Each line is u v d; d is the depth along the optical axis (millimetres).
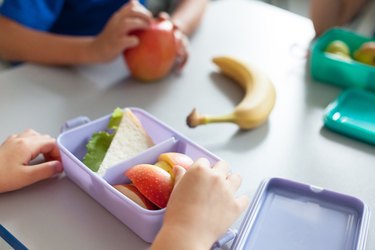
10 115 853
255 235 613
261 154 784
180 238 543
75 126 791
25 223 637
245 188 708
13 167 680
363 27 1254
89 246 606
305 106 918
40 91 931
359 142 829
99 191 653
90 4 1308
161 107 896
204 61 1056
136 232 625
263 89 887
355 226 629
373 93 946
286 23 1217
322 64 973
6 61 1263
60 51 1025
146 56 937
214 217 570
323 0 1159
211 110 892
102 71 1014
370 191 718
